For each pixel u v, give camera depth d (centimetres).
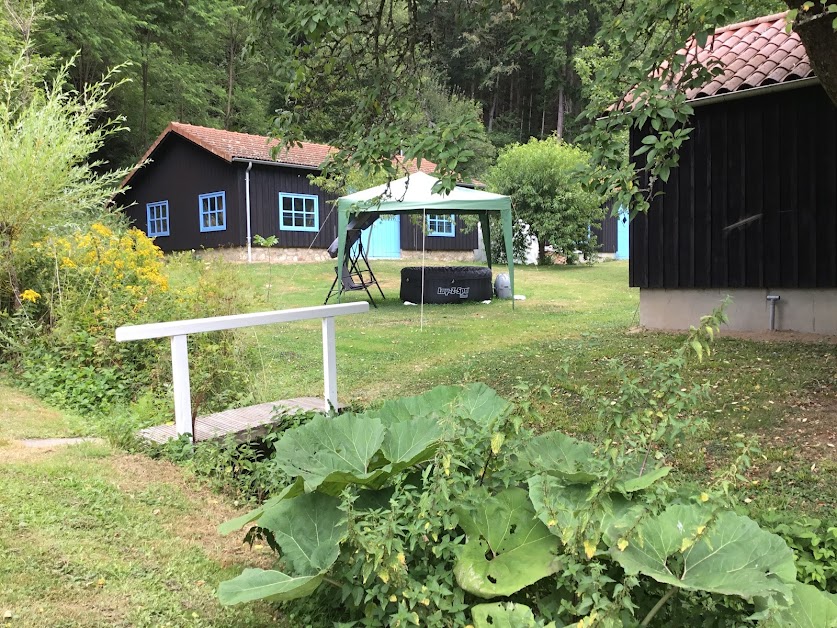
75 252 743
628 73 480
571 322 1144
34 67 1065
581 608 202
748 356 755
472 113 481
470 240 2723
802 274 873
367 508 272
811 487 409
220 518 343
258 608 258
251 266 1989
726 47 960
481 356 863
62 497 327
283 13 531
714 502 227
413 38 651
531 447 287
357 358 882
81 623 223
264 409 528
